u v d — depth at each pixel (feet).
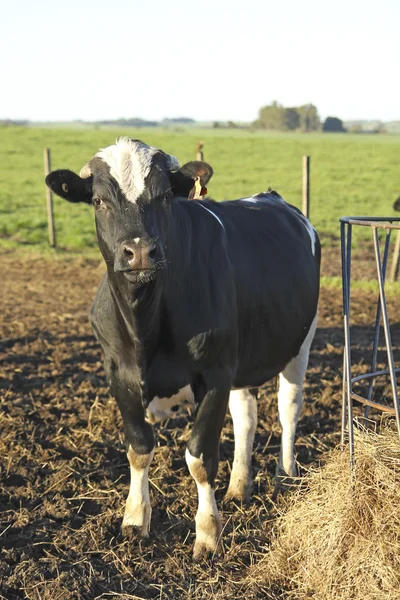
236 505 15.23
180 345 13.05
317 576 12.12
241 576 12.84
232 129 341.41
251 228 15.88
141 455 14.15
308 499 13.17
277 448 18.22
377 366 24.76
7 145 132.77
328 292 37.37
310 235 18.39
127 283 11.96
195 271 13.29
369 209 75.66
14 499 15.44
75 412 20.22
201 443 13.48
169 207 12.46
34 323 30.78
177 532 14.44
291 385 16.80
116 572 13.02
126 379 13.52
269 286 15.28
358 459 12.69
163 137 155.74
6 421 19.11
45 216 67.51
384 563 11.50
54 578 12.64
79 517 14.76
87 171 12.43
